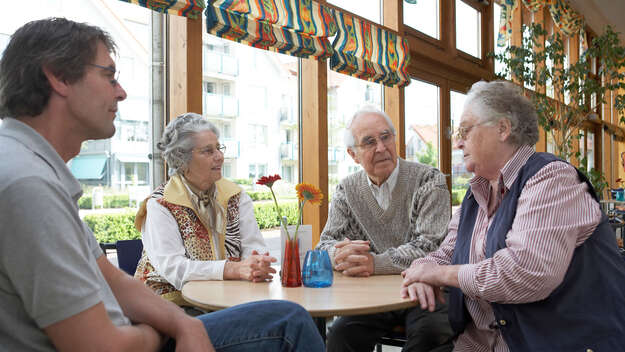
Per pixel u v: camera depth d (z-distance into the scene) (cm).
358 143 193
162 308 103
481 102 140
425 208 187
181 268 167
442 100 504
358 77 367
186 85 254
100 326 79
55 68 89
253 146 310
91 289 79
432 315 169
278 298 133
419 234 185
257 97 313
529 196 127
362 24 373
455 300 146
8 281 76
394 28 418
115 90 99
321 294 138
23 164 77
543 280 118
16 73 88
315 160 344
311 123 346
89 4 230
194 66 258
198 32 260
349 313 121
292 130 344
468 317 147
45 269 74
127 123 244
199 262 167
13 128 86
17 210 73
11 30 203
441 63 494
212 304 127
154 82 256
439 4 503
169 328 100
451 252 166
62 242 77
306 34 319
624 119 634
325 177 348
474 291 128
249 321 107
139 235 251
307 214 346
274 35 291
